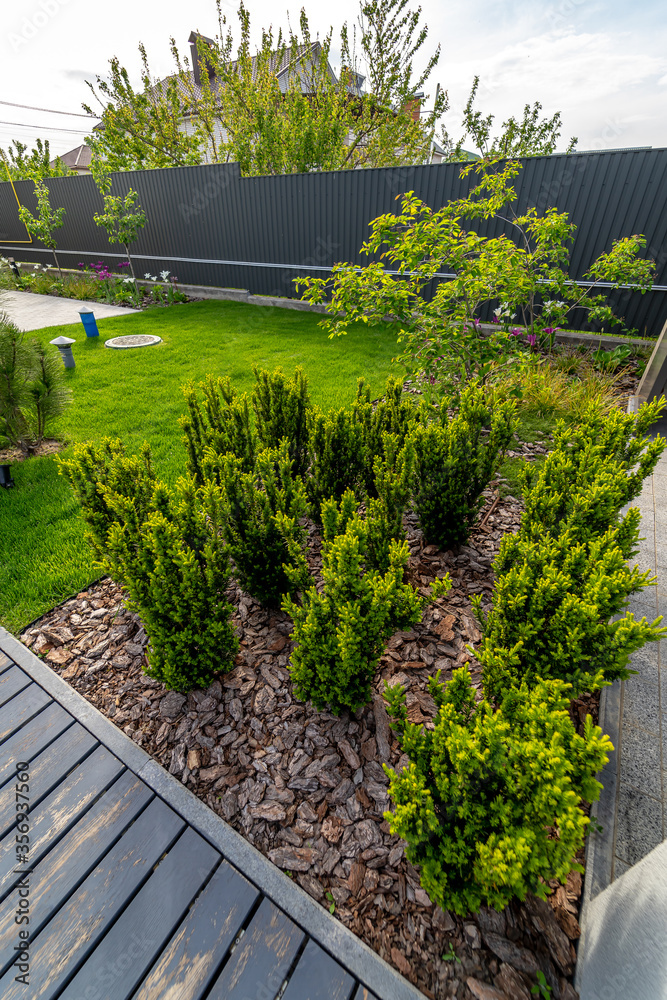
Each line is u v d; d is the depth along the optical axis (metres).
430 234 4.33
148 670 2.35
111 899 1.78
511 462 4.70
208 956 1.63
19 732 2.37
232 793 2.10
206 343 8.95
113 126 17.39
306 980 1.57
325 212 10.46
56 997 1.55
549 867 1.35
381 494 3.16
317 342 8.89
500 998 1.50
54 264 17.03
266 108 14.41
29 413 5.08
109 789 2.12
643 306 7.73
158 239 13.39
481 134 18.16
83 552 3.64
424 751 1.65
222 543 2.62
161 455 5.00
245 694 2.53
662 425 5.12
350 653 1.96
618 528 2.37
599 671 1.86
